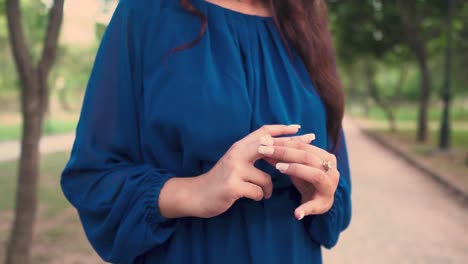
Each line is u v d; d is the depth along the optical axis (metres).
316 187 0.84
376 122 33.41
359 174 10.83
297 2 1.05
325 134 1.04
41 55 3.62
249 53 0.96
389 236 5.85
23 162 3.76
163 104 0.88
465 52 19.31
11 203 7.20
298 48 1.06
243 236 0.93
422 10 15.36
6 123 28.69
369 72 26.48
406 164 12.50
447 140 13.30
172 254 0.91
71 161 0.91
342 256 5.12
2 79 36.25
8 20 3.47
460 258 5.08
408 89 52.38
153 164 0.91
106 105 0.91
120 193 0.86
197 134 0.87
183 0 0.93
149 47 0.92
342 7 16.83
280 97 0.95
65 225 5.79
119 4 0.96
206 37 0.91
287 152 0.82
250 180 0.80
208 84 0.88
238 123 0.88
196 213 0.81
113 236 0.88
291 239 0.97
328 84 1.07
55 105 41.22
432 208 7.38
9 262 3.79
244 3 1.01
